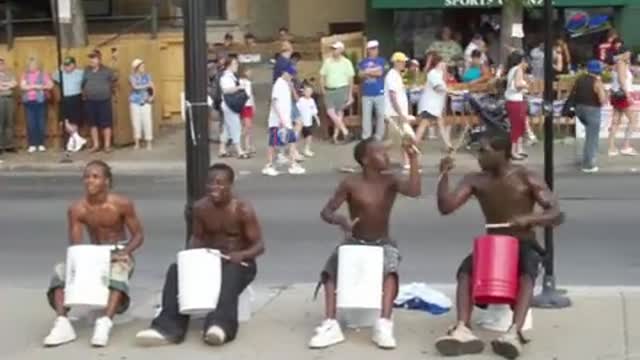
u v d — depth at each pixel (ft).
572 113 59.77
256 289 32.30
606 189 53.16
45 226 46.60
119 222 27.04
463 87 67.62
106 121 69.92
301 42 86.38
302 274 35.63
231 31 93.81
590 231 42.34
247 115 67.15
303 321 27.76
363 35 83.66
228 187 26.16
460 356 24.22
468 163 62.44
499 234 25.22
